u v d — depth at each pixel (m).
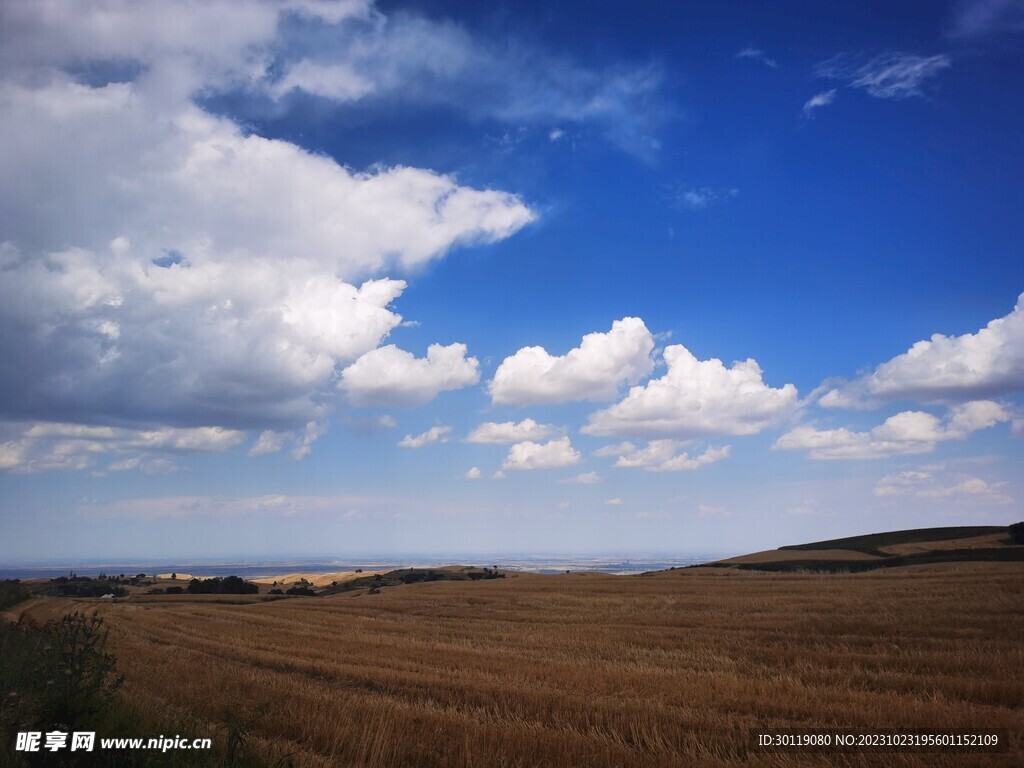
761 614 30.12
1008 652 17.75
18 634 16.17
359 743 9.92
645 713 11.90
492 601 45.75
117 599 73.62
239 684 15.30
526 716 12.27
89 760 8.66
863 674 15.62
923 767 9.12
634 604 38.28
